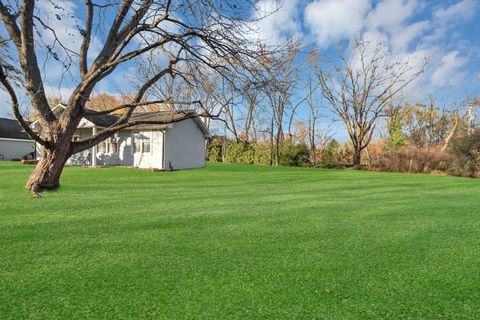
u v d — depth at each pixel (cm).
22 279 265
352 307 221
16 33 790
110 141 2145
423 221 500
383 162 2220
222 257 323
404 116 2861
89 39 871
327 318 206
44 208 580
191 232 421
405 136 2562
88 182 1031
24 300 228
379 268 295
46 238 388
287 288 250
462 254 337
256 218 511
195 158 2234
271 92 823
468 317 209
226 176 1356
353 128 2711
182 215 529
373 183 1116
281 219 505
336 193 843
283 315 209
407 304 226
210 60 815
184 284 257
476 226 467
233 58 781
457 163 1766
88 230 427
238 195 785
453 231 436
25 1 749
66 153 845
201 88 902
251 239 390
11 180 985
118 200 680
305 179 1255
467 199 741
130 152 2062
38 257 320
